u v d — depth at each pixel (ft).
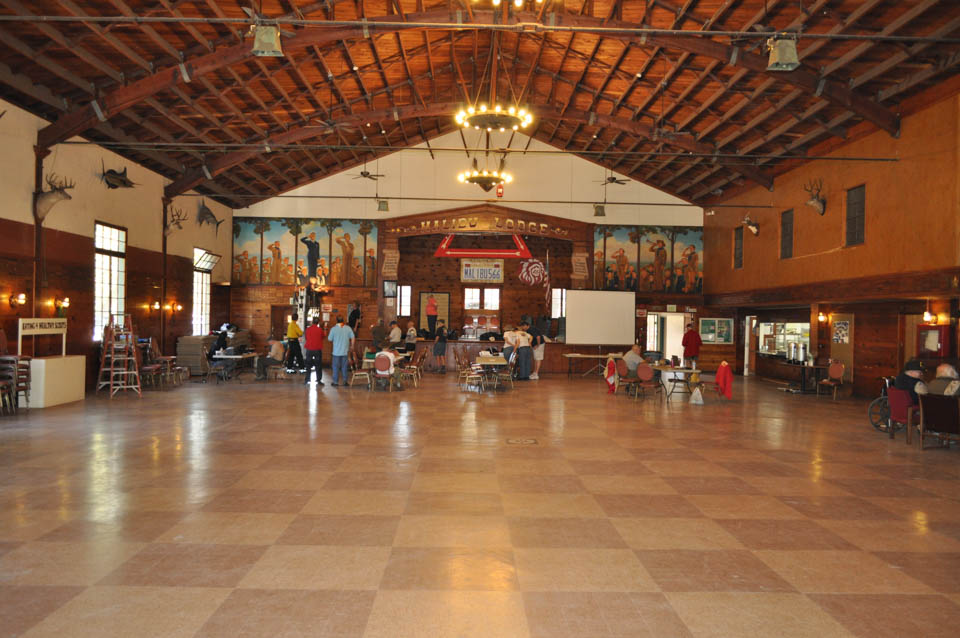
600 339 64.69
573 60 46.55
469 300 75.66
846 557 14.64
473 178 55.77
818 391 48.39
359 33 35.91
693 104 48.24
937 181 34.53
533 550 14.67
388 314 68.59
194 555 14.03
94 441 26.30
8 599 11.77
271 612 11.37
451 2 36.73
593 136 62.59
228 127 49.32
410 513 17.21
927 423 27.17
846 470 23.32
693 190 69.72
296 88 46.60
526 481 20.83
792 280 51.24
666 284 70.54
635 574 13.41
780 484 21.13
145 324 50.37
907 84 35.04
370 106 53.21
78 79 36.58
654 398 44.32
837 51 35.60
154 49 35.94
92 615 11.17
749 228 59.06
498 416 34.53
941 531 16.60
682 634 10.86
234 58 35.99
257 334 68.64
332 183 68.85
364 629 10.81
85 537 15.07
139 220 49.37
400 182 68.95
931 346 39.27
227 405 37.27
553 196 69.72
